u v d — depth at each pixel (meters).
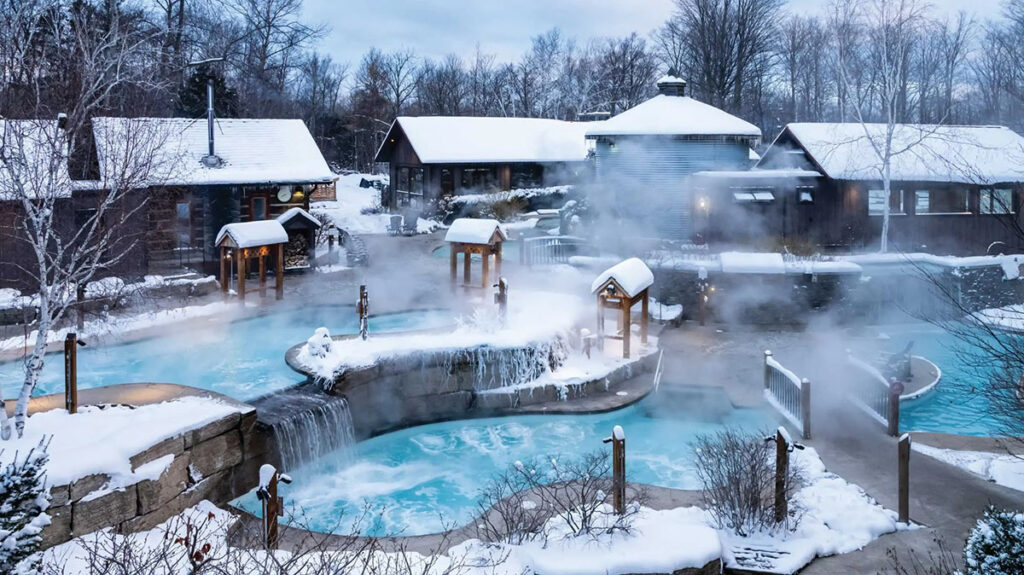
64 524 12.63
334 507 16.67
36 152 14.89
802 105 74.88
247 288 31.11
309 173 35.81
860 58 49.56
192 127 35.97
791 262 30.22
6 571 8.41
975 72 63.72
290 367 20.97
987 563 8.45
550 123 56.25
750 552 12.98
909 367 22.80
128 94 23.67
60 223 24.44
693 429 20.30
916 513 14.52
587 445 19.66
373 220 48.84
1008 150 35.59
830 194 35.25
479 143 51.41
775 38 66.44
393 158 54.06
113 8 26.36
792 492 15.04
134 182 17.22
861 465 16.62
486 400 21.41
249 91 63.03
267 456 16.94
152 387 17.86
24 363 19.67
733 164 39.03
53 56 18.39
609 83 85.44
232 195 34.66
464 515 16.30
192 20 54.31
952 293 29.81
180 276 29.92
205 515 14.59
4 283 25.06
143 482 13.73
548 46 95.19
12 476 8.73
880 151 34.31
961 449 17.39
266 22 64.31
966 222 35.34
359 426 19.91
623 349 23.73
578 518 13.56
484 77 92.31
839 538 13.49
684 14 67.19
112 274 25.94
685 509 14.67
